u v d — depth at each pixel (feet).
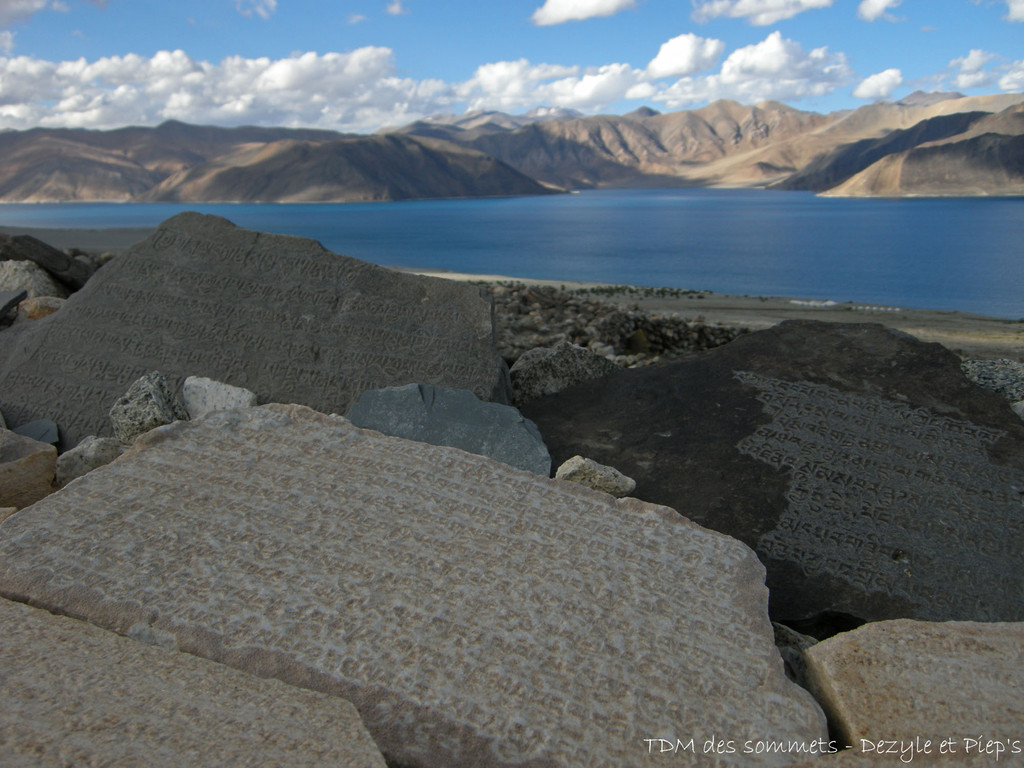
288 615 9.17
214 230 20.75
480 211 493.77
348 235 261.85
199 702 7.64
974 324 55.16
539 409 19.24
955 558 13.17
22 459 14.58
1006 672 8.46
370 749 7.15
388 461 12.22
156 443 12.17
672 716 8.26
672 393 18.43
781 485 14.89
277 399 18.20
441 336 18.97
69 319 19.79
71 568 9.63
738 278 127.13
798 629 12.67
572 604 9.66
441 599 9.58
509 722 8.06
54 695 7.45
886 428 16.08
